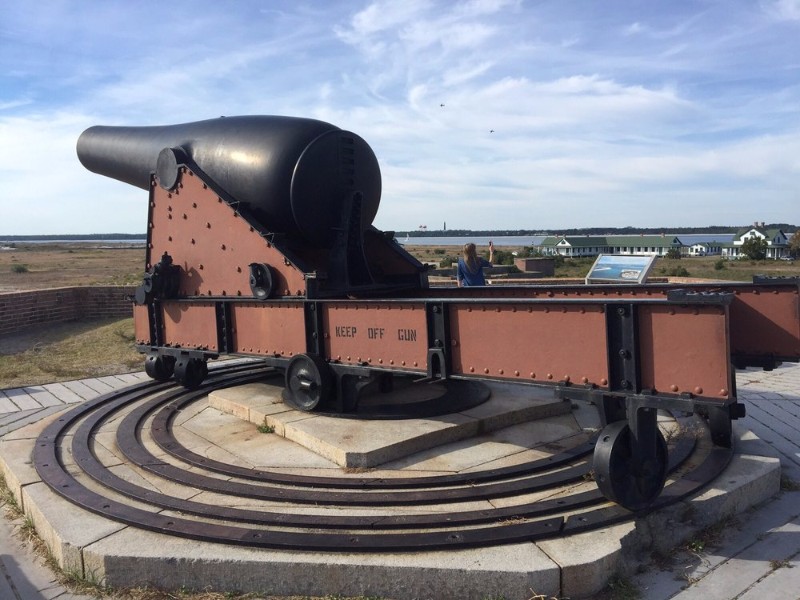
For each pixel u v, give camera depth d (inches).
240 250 185.2
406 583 103.9
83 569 112.7
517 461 146.4
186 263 201.8
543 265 850.1
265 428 171.0
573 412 185.3
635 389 116.3
